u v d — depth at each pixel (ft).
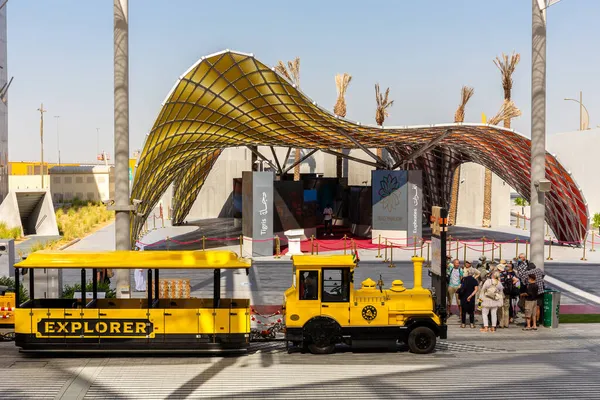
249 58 93.71
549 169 131.23
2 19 190.70
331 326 52.31
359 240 145.07
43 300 53.36
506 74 177.37
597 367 48.29
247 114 122.83
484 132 121.60
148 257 51.52
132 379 44.50
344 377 45.29
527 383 43.68
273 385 43.09
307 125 125.70
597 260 118.93
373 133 124.16
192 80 97.30
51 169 294.66
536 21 69.05
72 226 168.14
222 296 80.07
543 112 69.62
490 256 120.37
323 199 171.53
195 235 155.53
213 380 44.37
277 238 121.08
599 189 194.29
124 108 62.85
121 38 62.03
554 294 64.39
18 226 153.17
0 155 186.80
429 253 125.80
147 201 124.47
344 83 197.57
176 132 116.67
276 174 184.65
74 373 46.09
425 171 180.14
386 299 52.85
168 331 50.65
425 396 40.63
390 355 52.44
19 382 43.62
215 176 211.82
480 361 50.26
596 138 195.83
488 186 176.96
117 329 50.39
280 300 78.13
